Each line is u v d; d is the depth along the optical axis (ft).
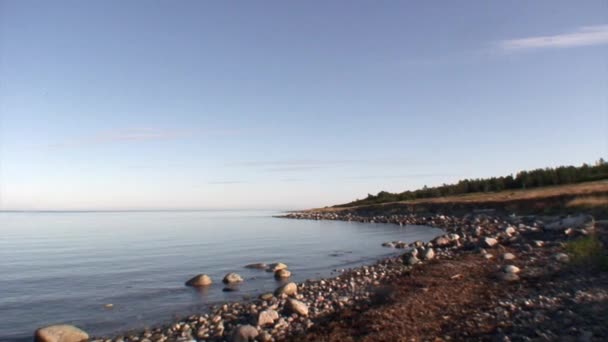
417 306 41.65
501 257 67.56
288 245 131.95
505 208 176.04
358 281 63.72
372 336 34.06
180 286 68.59
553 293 41.93
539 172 287.07
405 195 366.63
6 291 66.59
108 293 64.18
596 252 55.52
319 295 55.31
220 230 224.53
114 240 166.71
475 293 45.73
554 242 77.05
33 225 338.75
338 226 224.12
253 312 48.67
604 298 37.52
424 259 77.46
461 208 210.59
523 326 32.99
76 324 47.98
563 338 29.27
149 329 45.01
